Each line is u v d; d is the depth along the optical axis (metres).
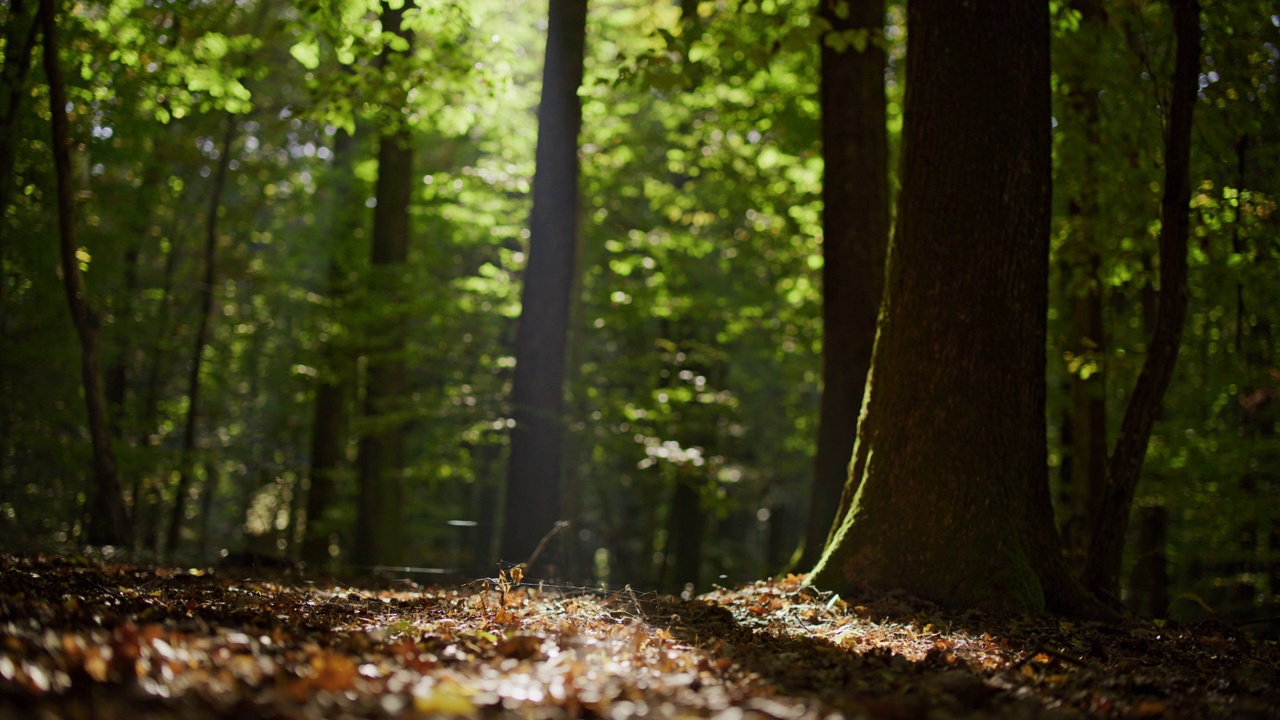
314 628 4.96
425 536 24.52
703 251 17.95
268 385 23.25
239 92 10.59
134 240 15.40
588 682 3.86
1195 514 14.20
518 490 12.60
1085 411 12.10
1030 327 7.77
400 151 17.33
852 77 11.24
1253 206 9.85
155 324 18.53
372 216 19.17
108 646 3.56
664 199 18.58
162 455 16.38
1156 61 10.52
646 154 19.23
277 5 18.95
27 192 12.66
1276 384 11.87
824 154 11.38
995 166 7.69
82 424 14.78
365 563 16.73
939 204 7.80
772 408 23.17
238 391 25.16
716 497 16.30
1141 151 10.73
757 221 17.91
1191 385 13.73
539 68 19.62
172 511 19.66
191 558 10.94
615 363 19.38
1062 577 7.70
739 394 23.34
